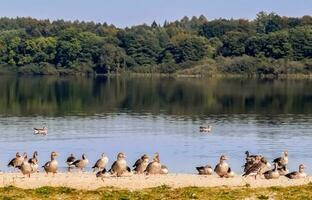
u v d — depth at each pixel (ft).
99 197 150.71
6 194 153.48
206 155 265.75
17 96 593.83
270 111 462.19
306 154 270.67
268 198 150.41
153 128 355.15
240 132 338.75
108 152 273.33
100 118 407.23
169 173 206.28
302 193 156.66
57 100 552.00
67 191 156.97
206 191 158.10
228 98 572.10
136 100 552.41
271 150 281.33
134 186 166.50
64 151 272.92
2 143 292.81
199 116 428.15
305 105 506.48
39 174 195.00
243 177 188.44
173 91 651.25
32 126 357.61
